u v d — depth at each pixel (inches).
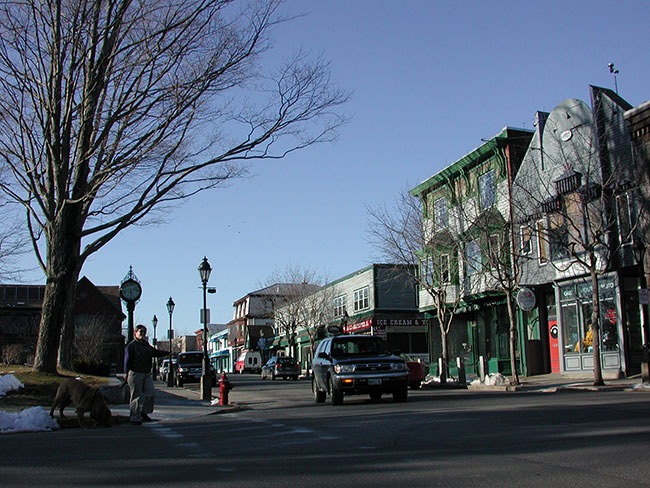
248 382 1737.2
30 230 784.3
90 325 2524.6
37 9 678.5
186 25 685.9
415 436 351.6
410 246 1300.4
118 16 687.7
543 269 1107.3
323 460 280.5
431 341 1530.5
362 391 658.2
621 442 301.3
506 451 288.8
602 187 903.7
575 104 1033.5
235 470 261.9
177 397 928.9
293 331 2300.7
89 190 738.2
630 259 928.9
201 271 914.1
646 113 901.2
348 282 2100.1
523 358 1167.0
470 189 1246.3
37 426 447.5
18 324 2637.8
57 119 721.6
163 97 697.0
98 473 261.9
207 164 740.0
